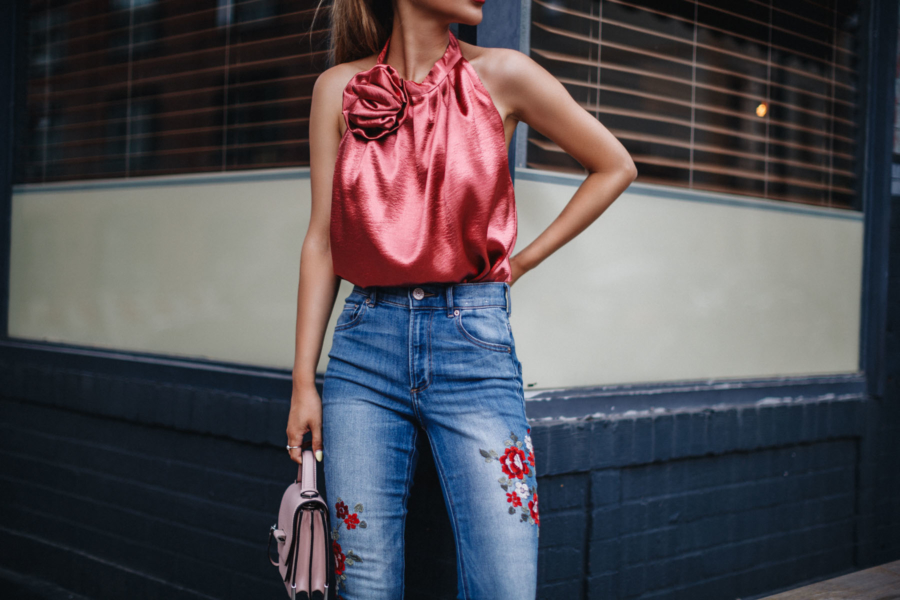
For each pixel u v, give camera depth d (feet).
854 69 10.36
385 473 4.94
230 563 8.22
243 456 8.12
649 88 8.23
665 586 8.17
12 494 10.72
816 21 9.91
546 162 7.33
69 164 10.38
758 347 9.29
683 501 8.32
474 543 4.73
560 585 7.20
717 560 8.68
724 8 8.93
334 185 4.98
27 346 10.57
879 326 10.42
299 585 4.90
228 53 8.66
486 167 4.80
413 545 6.57
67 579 9.93
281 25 8.20
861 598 8.70
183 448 8.70
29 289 10.79
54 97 10.55
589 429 7.30
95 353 9.76
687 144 8.59
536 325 7.26
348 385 5.03
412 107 4.85
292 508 5.00
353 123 4.91
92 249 9.98
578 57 7.62
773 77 9.46
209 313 8.70
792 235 9.62
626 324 7.98
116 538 9.40
